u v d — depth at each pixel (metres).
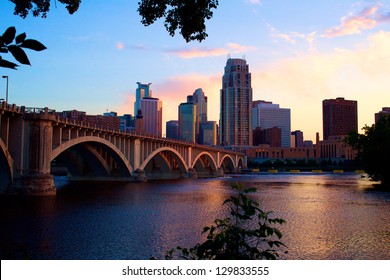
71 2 9.98
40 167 60.03
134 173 102.38
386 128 93.75
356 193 74.50
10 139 58.78
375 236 30.28
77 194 66.62
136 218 39.81
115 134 90.25
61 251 25.05
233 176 177.38
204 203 54.56
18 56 5.22
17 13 8.98
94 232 31.78
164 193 71.19
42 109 60.88
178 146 135.00
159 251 25.05
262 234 9.23
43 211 44.16
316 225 35.59
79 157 109.31
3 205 48.44
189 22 11.27
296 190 83.19
